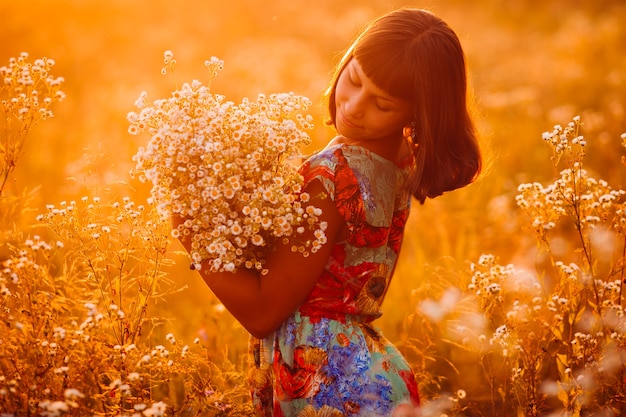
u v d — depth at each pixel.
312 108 6.81
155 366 2.34
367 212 2.13
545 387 2.74
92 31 9.94
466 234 4.59
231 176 2.02
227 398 2.57
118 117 6.41
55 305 2.35
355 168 2.13
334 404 2.16
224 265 1.98
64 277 2.58
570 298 2.76
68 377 2.23
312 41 11.27
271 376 2.29
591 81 8.70
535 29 12.82
